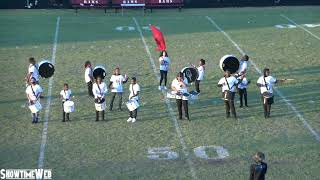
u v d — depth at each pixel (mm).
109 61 23031
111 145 14922
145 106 17906
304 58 23641
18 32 28375
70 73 21328
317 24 30906
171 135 15594
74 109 17562
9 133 15695
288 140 15258
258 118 16906
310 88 19578
